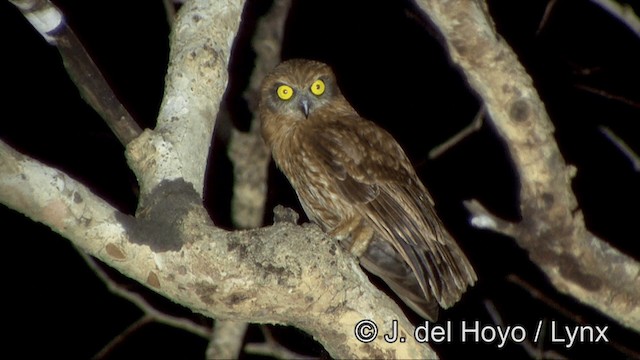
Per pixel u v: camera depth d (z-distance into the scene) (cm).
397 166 1049
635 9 1338
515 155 926
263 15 1230
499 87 907
